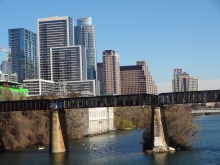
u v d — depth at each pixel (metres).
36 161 114.69
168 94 123.94
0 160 118.62
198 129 148.25
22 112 174.50
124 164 105.50
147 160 109.81
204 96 121.62
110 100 129.50
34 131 170.12
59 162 111.75
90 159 116.56
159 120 123.31
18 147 156.62
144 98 126.12
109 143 172.00
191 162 104.62
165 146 123.69
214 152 121.75
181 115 143.25
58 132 132.00
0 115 158.38
